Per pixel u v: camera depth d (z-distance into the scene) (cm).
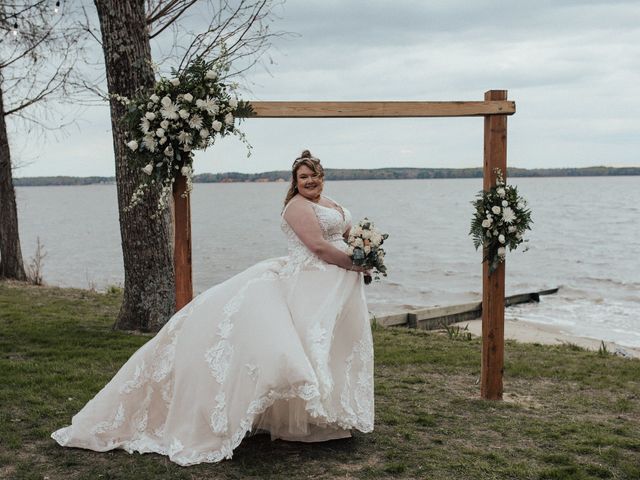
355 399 469
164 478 412
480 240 598
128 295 927
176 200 543
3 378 640
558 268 2897
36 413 534
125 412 467
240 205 11369
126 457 447
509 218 573
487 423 550
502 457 464
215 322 452
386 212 7762
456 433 520
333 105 561
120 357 759
